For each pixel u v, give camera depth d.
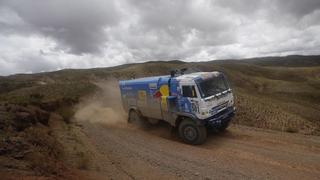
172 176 8.74
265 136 12.95
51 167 7.73
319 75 174.25
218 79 13.34
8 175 6.50
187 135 12.77
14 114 11.92
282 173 8.80
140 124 16.16
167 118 14.20
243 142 12.32
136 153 11.12
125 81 17.20
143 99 15.52
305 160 9.77
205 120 12.41
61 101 21.86
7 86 61.38
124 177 8.48
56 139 11.68
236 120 18.42
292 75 179.88
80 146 11.55
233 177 8.57
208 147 12.02
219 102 12.78
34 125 12.48
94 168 8.99
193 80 12.45
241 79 122.50
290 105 52.66
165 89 13.90
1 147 8.15
